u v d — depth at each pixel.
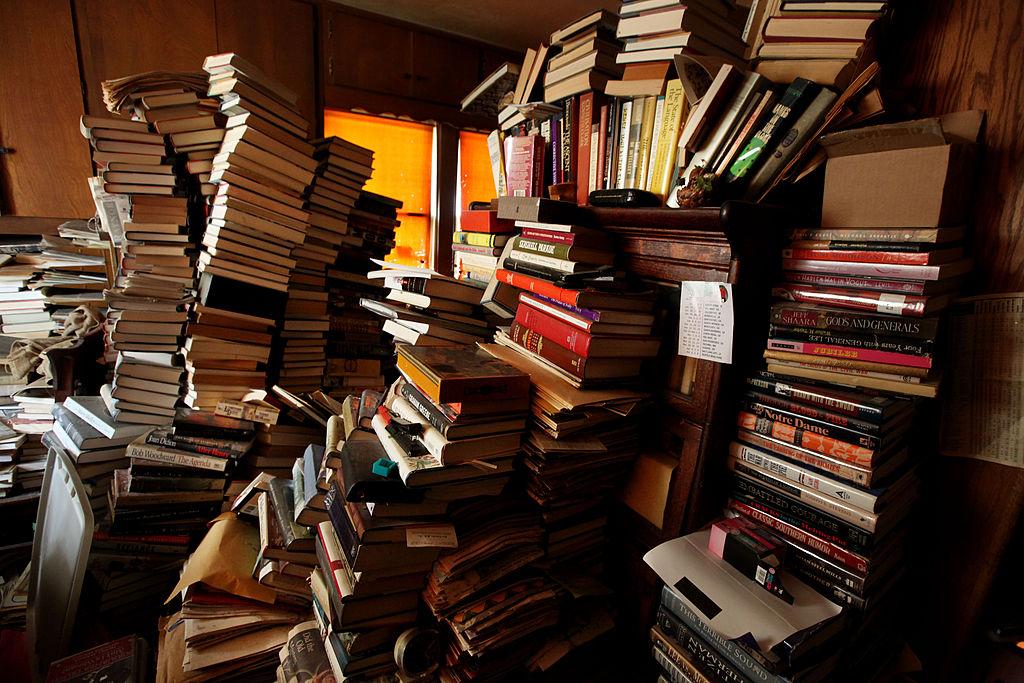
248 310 1.74
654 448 1.11
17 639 1.53
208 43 2.31
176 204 1.68
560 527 1.12
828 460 0.85
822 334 0.85
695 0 1.03
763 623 0.78
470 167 3.14
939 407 0.94
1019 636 0.89
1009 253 0.85
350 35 2.59
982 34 0.88
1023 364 0.83
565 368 1.02
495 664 1.01
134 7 2.16
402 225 3.01
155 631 1.62
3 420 1.97
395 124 2.87
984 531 0.91
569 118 1.33
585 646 1.16
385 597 0.98
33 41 2.02
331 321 2.13
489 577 0.99
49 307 2.10
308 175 1.74
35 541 1.56
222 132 1.68
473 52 2.97
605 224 1.11
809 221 1.02
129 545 1.58
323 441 1.85
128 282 1.70
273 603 1.33
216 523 1.51
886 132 0.79
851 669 0.88
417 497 0.92
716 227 0.88
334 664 1.06
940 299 0.80
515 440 0.98
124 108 1.62
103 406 1.86
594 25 1.24
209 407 1.75
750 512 0.97
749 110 0.94
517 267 1.20
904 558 0.97
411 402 1.04
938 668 0.99
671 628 0.94
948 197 0.77
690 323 0.99
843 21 0.88
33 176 2.10
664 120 1.10
